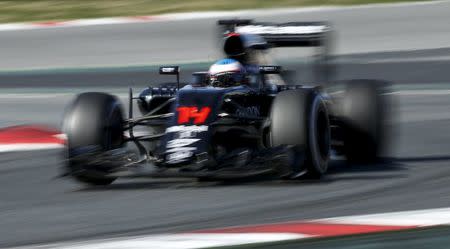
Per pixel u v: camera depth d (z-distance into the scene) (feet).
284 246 69.31
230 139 97.81
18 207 90.63
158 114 104.99
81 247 71.56
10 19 264.11
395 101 162.20
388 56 208.54
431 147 120.78
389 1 252.01
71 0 281.33
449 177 98.32
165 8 263.70
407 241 69.82
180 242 71.67
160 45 229.45
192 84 102.89
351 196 89.20
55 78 204.13
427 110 152.25
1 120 161.48
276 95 95.81
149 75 201.87
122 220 82.48
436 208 82.28
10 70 216.54
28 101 179.73
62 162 116.78
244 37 102.37
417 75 186.91
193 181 98.68
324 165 97.35
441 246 68.39
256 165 91.66
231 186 95.25
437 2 249.34
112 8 269.03
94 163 95.30
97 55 224.74
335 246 68.90
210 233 74.54
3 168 114.52
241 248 69.10
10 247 74.49
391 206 84.12
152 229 78.48
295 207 84.94
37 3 280.51
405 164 108.27
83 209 87.97
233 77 100.37
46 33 244.83
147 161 94.48
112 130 98.22
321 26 109.60
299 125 92.68
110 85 193.36
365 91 109.09
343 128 108.58
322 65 112.27
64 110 169.27
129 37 237.04
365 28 230.68
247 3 259.39
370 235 71.77
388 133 112.78
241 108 100.01
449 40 219.20
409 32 226.58
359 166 107.55
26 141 133.80
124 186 98.63
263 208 84.79
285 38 108.37
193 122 93.86
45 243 75.20
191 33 237.04
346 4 251.60
